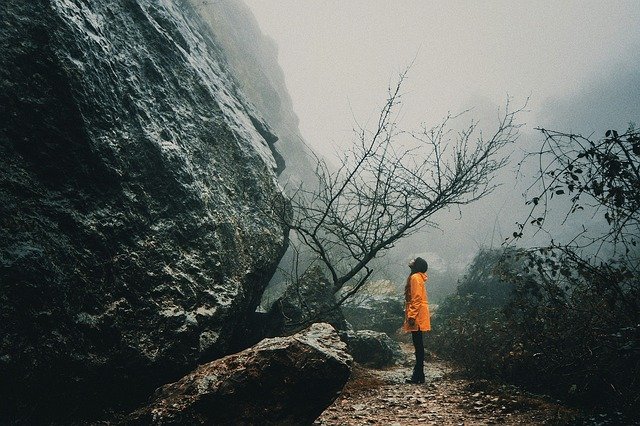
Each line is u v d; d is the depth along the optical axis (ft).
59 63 12.73
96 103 13.84
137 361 12.44
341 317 25.32
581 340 14.74
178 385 11.73
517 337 18.62
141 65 17.30
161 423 10.38
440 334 32.96
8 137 11.64
